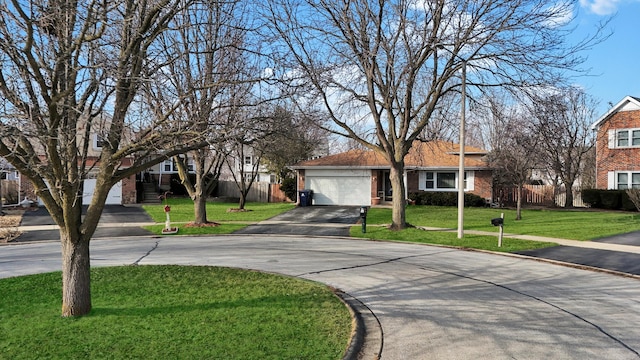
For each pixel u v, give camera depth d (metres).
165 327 6.20
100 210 6.78
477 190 30.20
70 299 6.71
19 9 5.17
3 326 6.26
